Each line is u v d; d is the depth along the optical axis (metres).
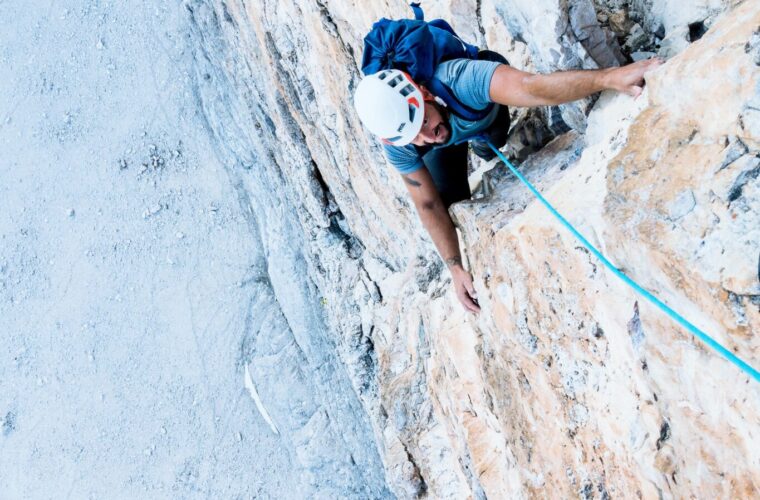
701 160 2.22
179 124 17.56
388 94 2.93
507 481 4.54
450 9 4.51
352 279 10.16
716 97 2.22
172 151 17.58
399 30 2.96
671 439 2.60
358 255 10.62
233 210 16.95
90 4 18.28
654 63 2.58
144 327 17.53
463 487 6.64
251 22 9.70
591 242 2.73
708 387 2.25
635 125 2.58
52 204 18.50
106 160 18.08
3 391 18.09
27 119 18.77
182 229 17.34
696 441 2.41
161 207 17.56
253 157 14.79
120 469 17.20
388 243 8.87
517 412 3.94
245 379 16.27
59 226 18.34
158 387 17.17
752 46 2.13
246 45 11.03
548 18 2.92
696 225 2.16
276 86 9.88
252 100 12.42
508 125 3.78
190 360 16.94
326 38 7.27
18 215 18.52
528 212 3.26
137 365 17.47
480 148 3.91
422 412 7.23
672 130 2.41
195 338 16.98
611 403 2.93
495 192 3.79
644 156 2.47
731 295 2.03
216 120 16.33
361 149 7.78
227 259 16.86
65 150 18.39
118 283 17.88
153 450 17.05
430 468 6.97
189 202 17.34
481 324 4.12
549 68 3.19
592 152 2.92
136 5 17.86
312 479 14.23
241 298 16.53
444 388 5.95
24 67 18.78
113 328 17.80
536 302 3.27
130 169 17.91
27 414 17.91
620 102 2.80
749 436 2.12
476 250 3.74
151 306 17.45
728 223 2.07
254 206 16.28
